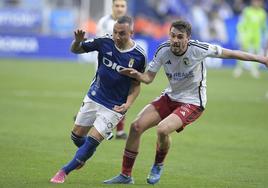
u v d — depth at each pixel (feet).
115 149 116.06
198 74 86.99
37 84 228.63
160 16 363.97
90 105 87.56
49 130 135.13
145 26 355.97
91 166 99.66
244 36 283.79
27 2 355.56
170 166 102.42
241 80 275.80
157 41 335.06
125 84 86.74
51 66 304.30
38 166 97.66
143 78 85.15
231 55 85.76
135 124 86.53
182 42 83.61
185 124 86.33
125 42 85.46
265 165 104.99
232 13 364.99
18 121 146.41
